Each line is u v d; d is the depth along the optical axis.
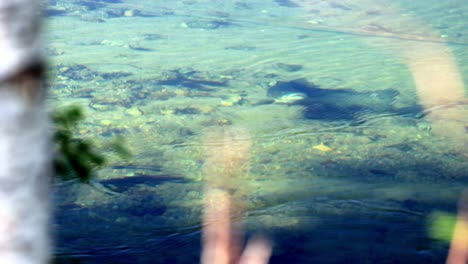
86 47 9.88
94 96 8.09
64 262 4.90
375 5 12.15
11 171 0.89
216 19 11.51
